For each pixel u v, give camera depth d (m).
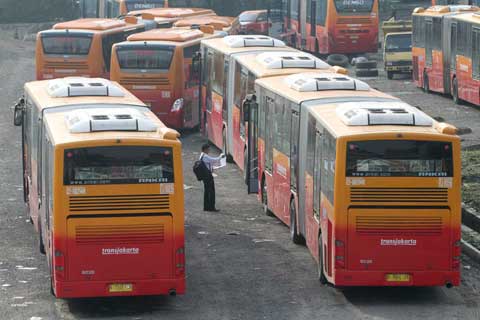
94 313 35.62
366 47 118.25
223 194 57.56
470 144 66.50
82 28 86.69
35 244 45.78
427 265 35.72
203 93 76.19
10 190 58.94
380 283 35.72
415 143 35.47
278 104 48.03
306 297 37.12
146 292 34.97
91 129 35.72
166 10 116.50
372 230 35.59
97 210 34.59
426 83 95.81
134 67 77.94
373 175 35.50
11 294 37.91
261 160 52.75
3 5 184.62
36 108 43.84
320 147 38.97
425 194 35.53
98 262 34.69
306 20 126.81
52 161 35.09
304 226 42.97
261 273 40.47
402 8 141.12
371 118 36.69
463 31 84.12
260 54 60.19
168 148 34.78
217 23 97.12
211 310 35.59
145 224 34.78
